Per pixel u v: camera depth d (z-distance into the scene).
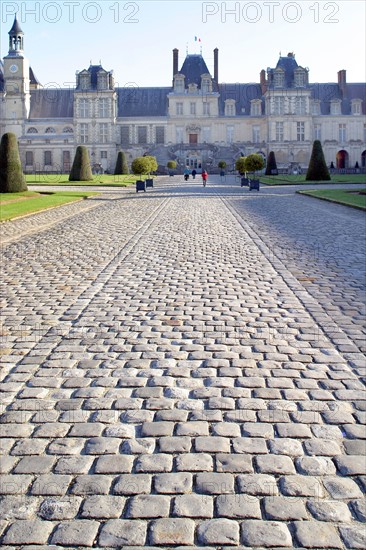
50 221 24.69
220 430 5.38
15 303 10.22
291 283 11.75
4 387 6.45
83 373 6.85
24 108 111.38
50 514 4.16
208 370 6.89
